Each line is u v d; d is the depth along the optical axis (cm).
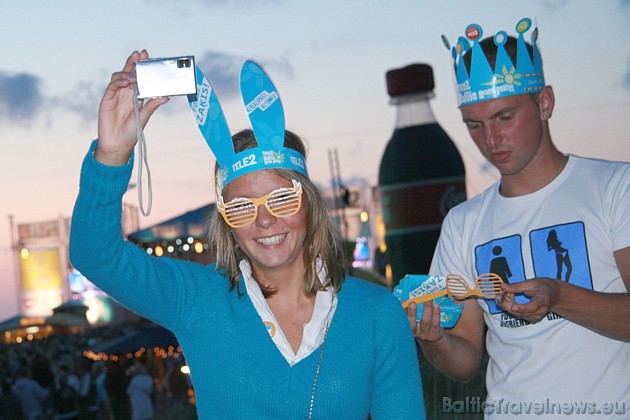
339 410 252
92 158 235
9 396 1302
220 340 253
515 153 329
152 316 254
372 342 260
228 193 259
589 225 321
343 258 269
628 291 312
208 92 262
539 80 334
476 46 336
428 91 1451
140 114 237
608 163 327
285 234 256
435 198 1437
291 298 262
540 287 291
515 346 330
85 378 1457
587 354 317
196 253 1370
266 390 249
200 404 256
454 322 326
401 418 263
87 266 240
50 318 2039
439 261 365
